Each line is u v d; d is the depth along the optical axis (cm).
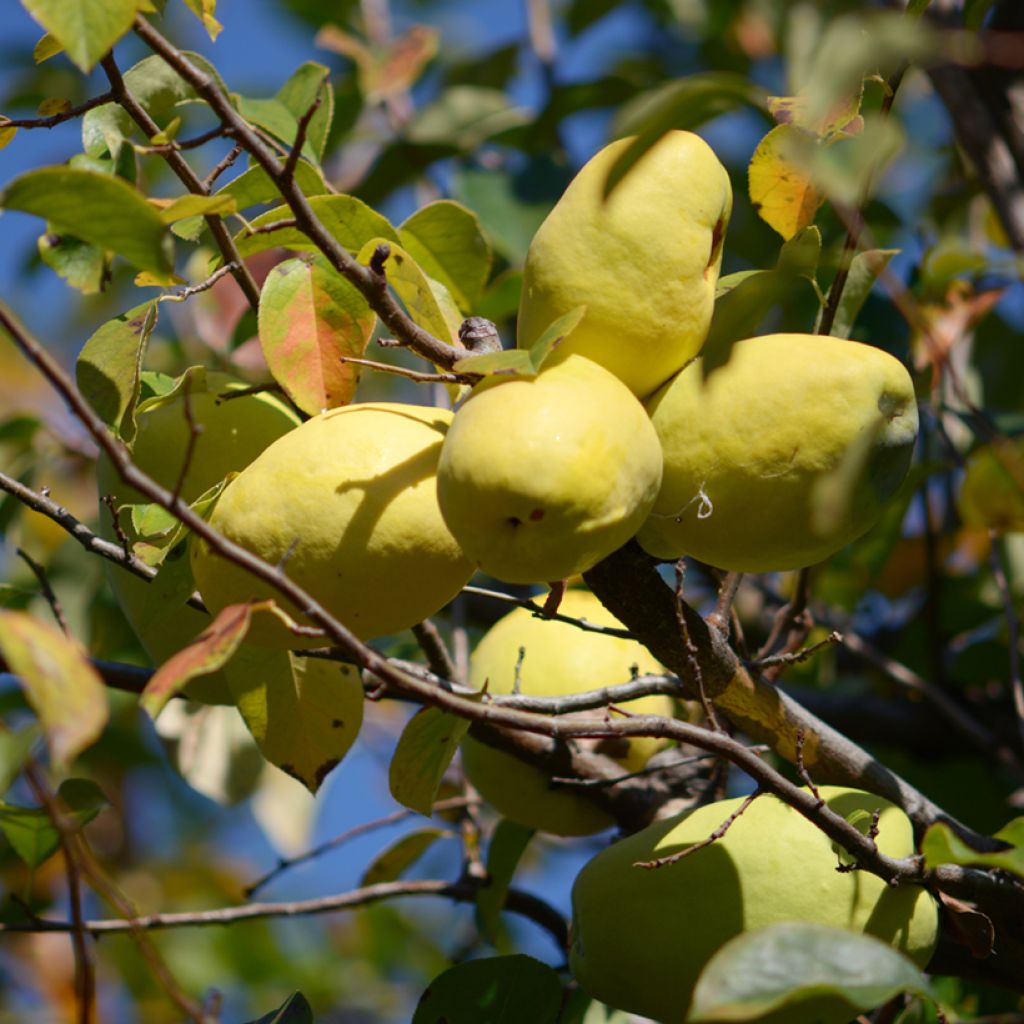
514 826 189
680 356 163
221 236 168
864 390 162
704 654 168
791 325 197
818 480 162
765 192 168
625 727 160
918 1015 177
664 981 167
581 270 162
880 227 204
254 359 202
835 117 166
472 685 186
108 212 156
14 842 171
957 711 200
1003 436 198
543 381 158
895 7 192
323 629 155
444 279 185
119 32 156
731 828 167
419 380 162
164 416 175
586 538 157
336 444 161
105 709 153
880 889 166
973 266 188
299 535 160
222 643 154
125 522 176
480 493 156
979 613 209
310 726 173
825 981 153
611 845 171
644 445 159
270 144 174
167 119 190
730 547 163
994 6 203
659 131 163
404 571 161
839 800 169
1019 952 171
